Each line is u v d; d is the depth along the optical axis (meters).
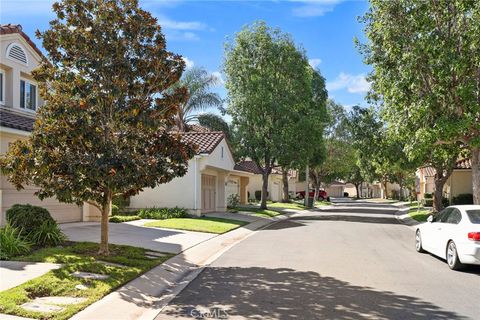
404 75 17.00
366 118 28.20
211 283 10.01
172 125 12.58
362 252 14.67
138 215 25.02
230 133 38.38
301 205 49.16
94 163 10.09
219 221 25.25
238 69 37.00
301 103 36.81
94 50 10.84
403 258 13.46
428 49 16.47
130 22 11.34
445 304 8.20
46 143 10.42
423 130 16.70
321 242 17.38
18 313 6.95
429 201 43.44
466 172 34.19
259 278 10.51
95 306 7.79
